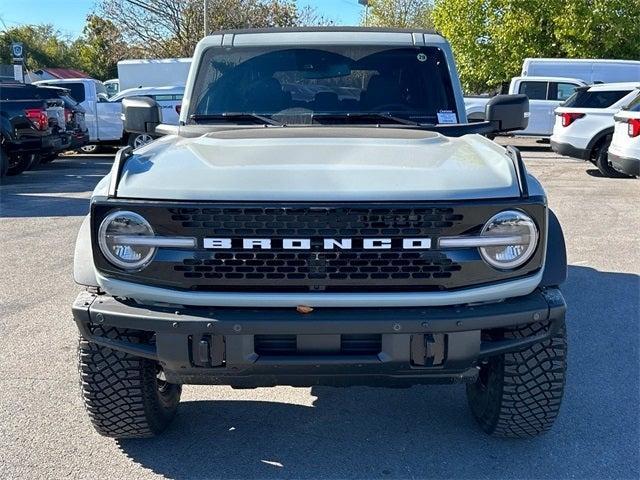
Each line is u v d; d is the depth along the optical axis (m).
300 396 4.22
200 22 34.75
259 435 3.74
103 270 2.90
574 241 8.16
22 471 3.35
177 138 3.89
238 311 2.88
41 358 4.75
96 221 2.87
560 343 3.23
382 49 4.48
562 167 15.70
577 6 23.80
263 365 2.88
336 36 4.51
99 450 3.56
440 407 4.07
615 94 13.74
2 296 6.16
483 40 25.97
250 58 4.47
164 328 2.87
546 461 3.47
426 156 3.25
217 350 2.89
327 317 2.83
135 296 2.91
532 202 2.86
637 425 3.82
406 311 2.87
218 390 4.30
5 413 3.93
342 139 3.56
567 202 10.71
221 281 2.85
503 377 3.30
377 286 2.85
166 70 23.75
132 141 18.39
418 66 4.47
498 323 2.90
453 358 2.91
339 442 3.67
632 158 11.18
